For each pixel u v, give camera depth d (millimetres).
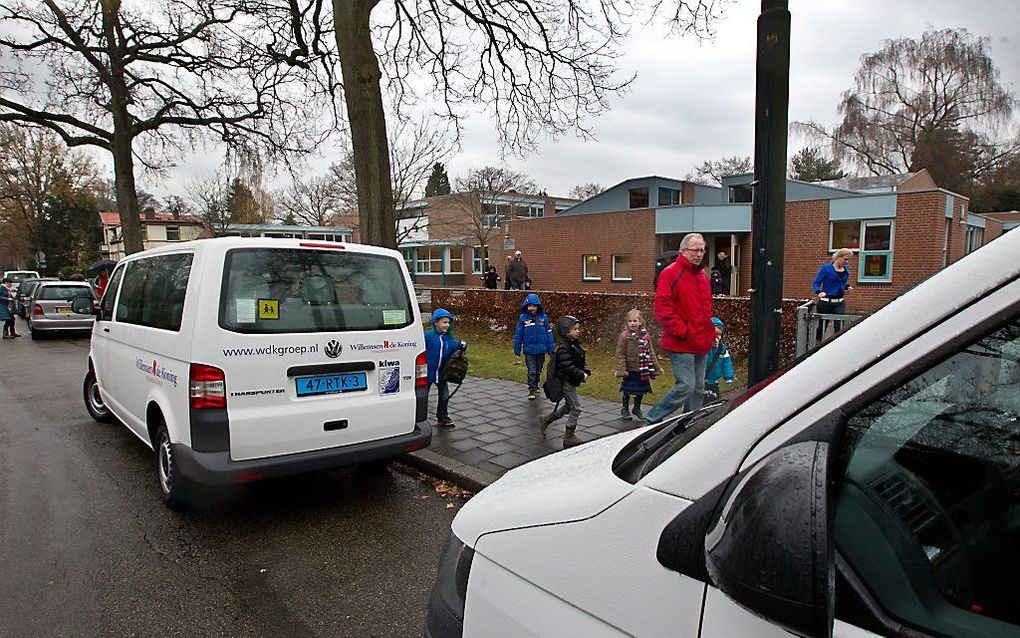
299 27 10727
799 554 767
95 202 46719
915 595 895
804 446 903
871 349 953
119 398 5199
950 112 35031
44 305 16719
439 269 41125
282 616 2926
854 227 19500
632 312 6102
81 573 3332
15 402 8133
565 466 1617
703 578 983
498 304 12914
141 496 4512
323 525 3988
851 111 37750
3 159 32094
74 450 5746
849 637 856
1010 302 832
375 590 3168
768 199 3477
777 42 3365
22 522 4027
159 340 4043
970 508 968
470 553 1472
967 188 37031
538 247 28250
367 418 4062
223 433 3537
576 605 1167
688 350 5004
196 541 3740
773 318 3545
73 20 14398
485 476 4613
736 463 1024
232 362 3570
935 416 960
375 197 7539
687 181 31875
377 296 4242
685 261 4902
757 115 3498
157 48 16375
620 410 6621
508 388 8062
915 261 18281
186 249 4043
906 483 983
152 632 2785
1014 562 930
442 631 1479
